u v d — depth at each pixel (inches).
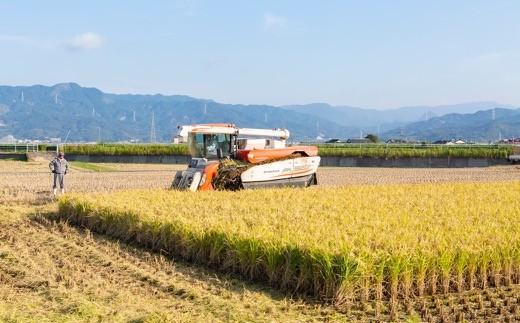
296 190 842.2
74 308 387.2
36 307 394.6
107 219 669.9
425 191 893.2
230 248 495.2
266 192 797.2
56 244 604.7
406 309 408.2
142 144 2461.9
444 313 393.1
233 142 962.1
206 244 523.8
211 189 856.3
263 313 392.5
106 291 437.1
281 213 609.6
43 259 536.4
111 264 522.9
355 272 410.0
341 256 418.9
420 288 437.1
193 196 752.3
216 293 439.8
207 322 365.1
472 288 455.5
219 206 665.6
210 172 855.1
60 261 530.0
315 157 952.3
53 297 415.8
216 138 951.6
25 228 689.0
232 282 470.3
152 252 576.7
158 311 385.4
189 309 398.0
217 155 943.0
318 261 428.5
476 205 727.7
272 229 522.9
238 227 524.1
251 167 872.9
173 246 567.5
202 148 947.3
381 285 424.2
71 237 639.8
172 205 677.9
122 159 2341.3
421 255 435.5
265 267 469.4
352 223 546.0
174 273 490.6
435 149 2218.3
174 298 426.9
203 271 500.1
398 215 614.5
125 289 445.7
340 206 668.7
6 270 492.4
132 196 757.3
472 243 471.8
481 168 2078.0
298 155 937.5
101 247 593.6
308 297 434.6
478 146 2373.3
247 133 975.6
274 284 462.3
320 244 445.1
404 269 428.5
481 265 461.1
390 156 2245.3
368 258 422.6
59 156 978.1
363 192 857.5
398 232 502.0
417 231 517.3
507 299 429.7
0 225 699.4
